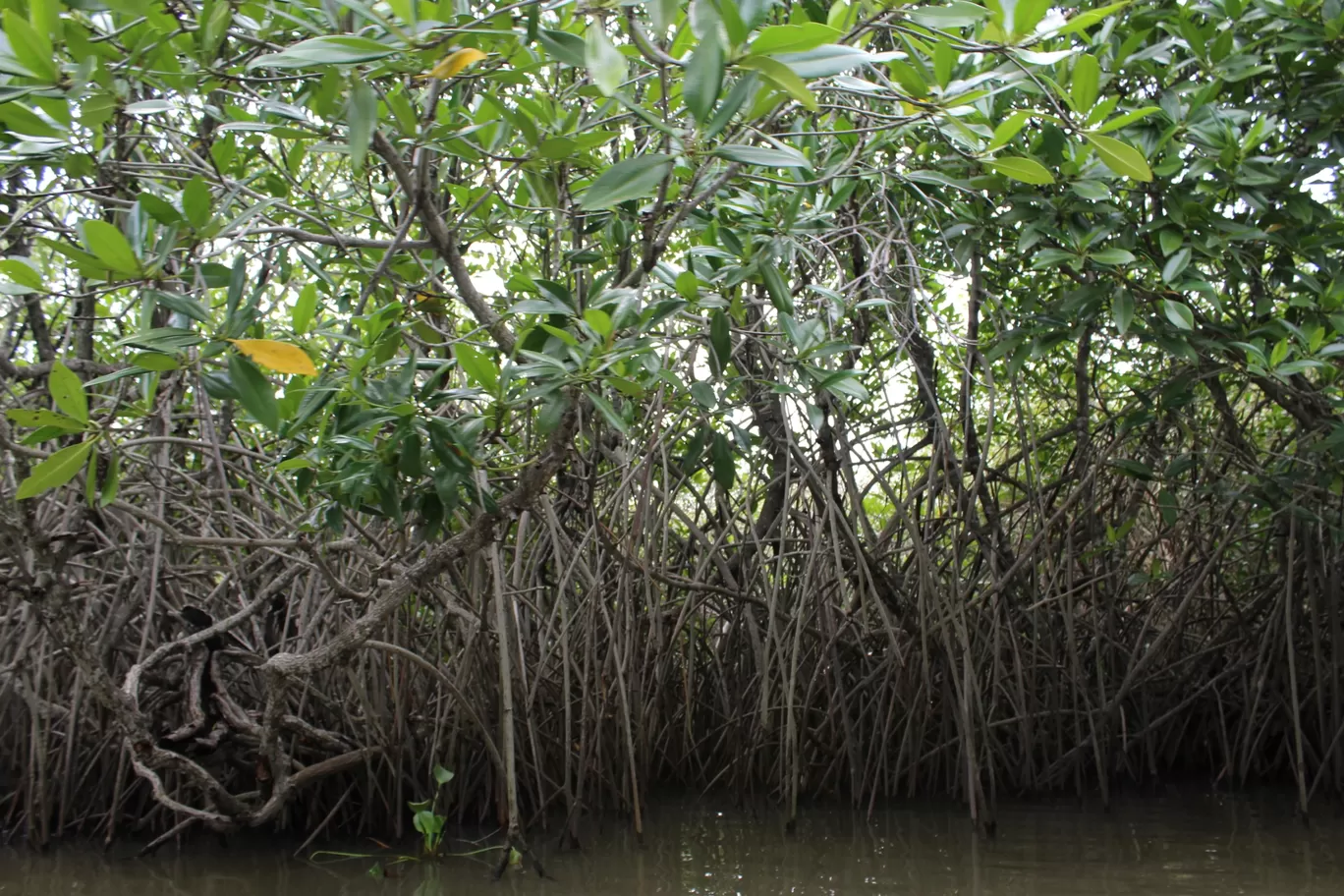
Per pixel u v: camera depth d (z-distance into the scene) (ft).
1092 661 19.76
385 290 13.80
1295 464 17.22
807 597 17.40
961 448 19.26
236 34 8.98
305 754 15.31
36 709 14.67
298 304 9.72
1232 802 17.83
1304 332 14.02
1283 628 19.03
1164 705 20.42
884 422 18.99
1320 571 18.45
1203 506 20.57
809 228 12.66
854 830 15.76
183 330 8.04
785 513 17.24
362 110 7.79
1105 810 17.12
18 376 12.36
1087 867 13.26
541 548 17.56
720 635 19.83
